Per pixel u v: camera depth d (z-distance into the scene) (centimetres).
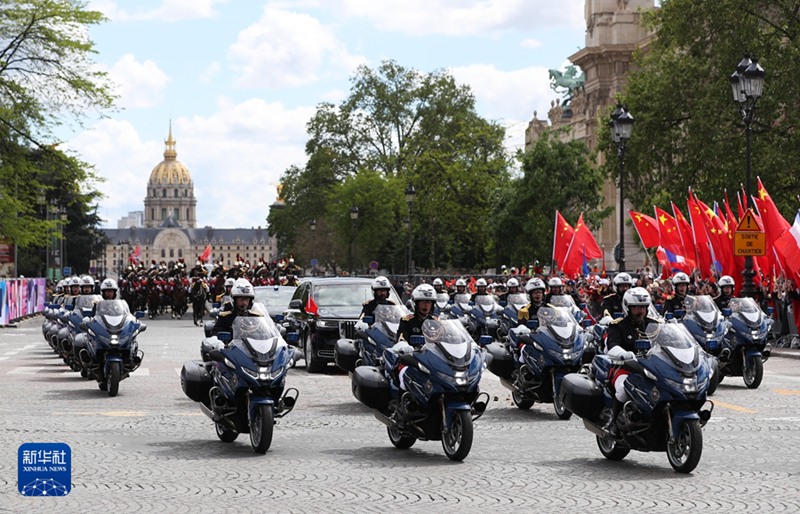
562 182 8662
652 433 1374
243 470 1359
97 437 1633
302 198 11600
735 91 3600
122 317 2255
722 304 2486
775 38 5444
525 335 1920
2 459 1402
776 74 5194
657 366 1350
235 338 1527
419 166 10219
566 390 1466
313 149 11600
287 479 1296
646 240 4281
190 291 5606
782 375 2661
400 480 1295
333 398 2214
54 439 1605
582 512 1109
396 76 11519
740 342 2370
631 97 5838
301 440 1636
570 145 8700
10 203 5894
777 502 1155
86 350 2266
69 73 5891
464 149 10225
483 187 9969
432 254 10300
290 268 5406
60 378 2616
